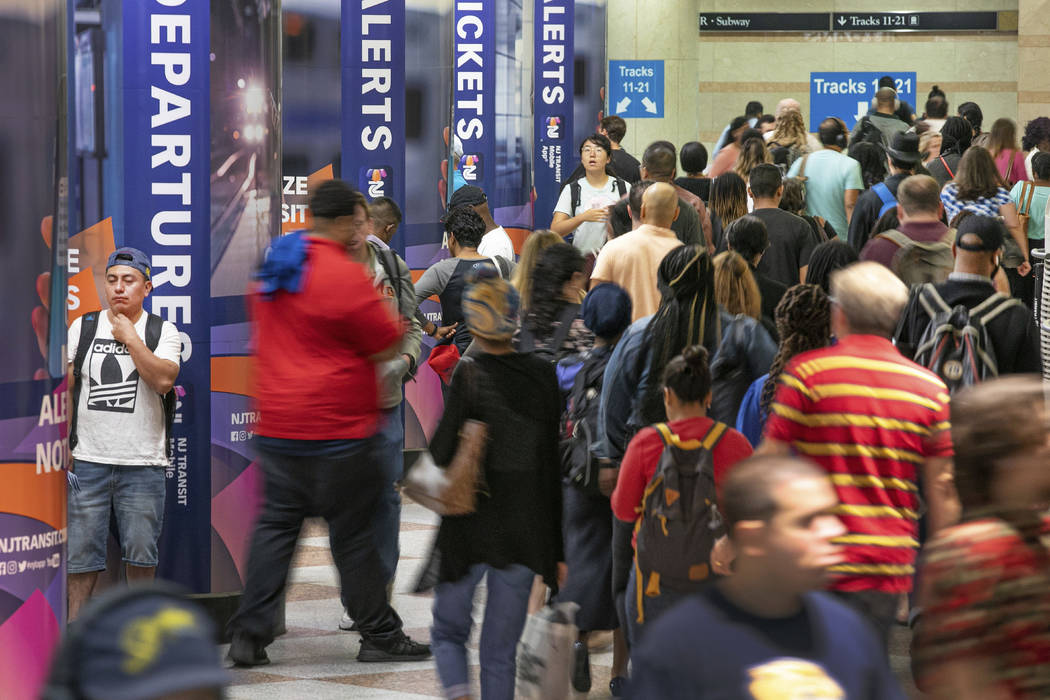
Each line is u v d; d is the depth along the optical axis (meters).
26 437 12.85
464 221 23.80
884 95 46.16
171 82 18.81
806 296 16.00
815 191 34.09
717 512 14.10
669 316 16.27
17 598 12.88
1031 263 34.91
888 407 12.05
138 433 18.25
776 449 12.24
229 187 19.23
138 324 18.28
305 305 16.66
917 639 9.35
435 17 30.97
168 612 4.33
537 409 14.69
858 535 11.91
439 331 23.70
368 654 18.62
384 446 17.36
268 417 16.97
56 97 12.99
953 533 8.75
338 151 27.44
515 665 14.75
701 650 7.38
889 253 21.67
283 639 19.83
